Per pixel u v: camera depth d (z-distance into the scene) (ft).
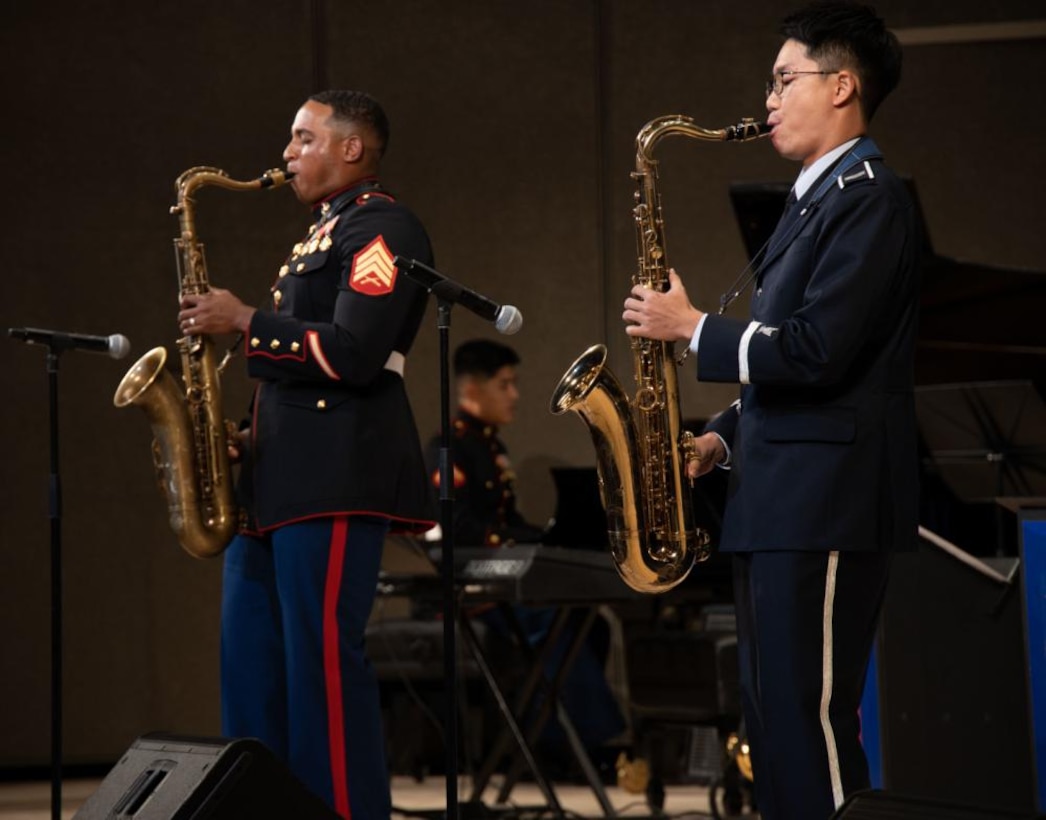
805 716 25.75
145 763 28.02
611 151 73.20
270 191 71.97
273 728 34.06
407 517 33.35
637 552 30.73
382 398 33.35
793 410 26.48
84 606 69.97
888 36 27.86
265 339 32.48
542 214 73.26
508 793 51.19
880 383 26.48
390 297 32.48
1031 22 70.49
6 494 69.46
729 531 26.99
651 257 31.48
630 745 62.39
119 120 71.46
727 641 45.93
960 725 38.32
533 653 48.75
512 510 60.54
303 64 72.49
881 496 26.27
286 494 32.50
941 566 38.52
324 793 31.81
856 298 25.53
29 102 71.05
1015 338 58.65
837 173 26.94
